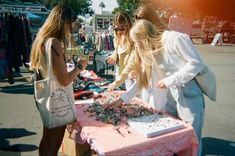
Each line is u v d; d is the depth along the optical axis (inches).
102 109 103.3
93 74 188.2
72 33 92.5
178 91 101.1
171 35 96.3
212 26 1076.5
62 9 88.3
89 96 129.5
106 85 160.4
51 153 96.3
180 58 96.7
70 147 123.3
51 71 86.7
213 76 104.0
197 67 93.6
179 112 101.7
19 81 326.6
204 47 781.3
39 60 88.0
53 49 85.4
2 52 301.1
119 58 154.2
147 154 77.5
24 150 149.6
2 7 346.3
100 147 74.0
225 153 146.3
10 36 302.4
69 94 92.0
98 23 805.2
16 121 194.2
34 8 505.0
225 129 179.6
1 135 169.2
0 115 207.0
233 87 293.9
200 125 102.0
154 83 103.2
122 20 145.4
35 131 175.9
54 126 90.6
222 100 245.9
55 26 87.1
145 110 100.9
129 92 107.5
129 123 88.5
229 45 861.2
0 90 285.4
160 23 104.4
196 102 101.3
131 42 145.6
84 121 92.4
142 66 104.9
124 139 78.2
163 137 79.4
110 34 419.5
